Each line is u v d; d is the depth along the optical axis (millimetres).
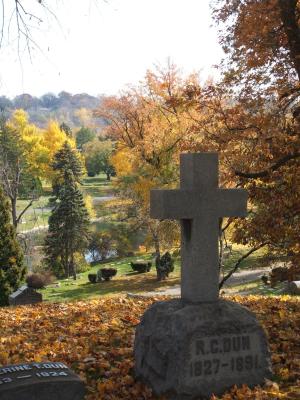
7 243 22734
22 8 6988
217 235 6211
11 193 37750
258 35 12367
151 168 29406
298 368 6473
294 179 11766
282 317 8977
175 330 5777
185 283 6277
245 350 5930
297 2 11648
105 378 6387
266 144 11938
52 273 42438
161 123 27953
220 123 13016
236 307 6102
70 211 44188
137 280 34906
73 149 61906
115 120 31484
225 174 12055
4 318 11320
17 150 39531
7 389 4508
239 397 5578
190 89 13422
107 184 86188
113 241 46656
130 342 7707
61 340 8211
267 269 31516
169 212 6055
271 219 11836
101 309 11328
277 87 12703
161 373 5820
